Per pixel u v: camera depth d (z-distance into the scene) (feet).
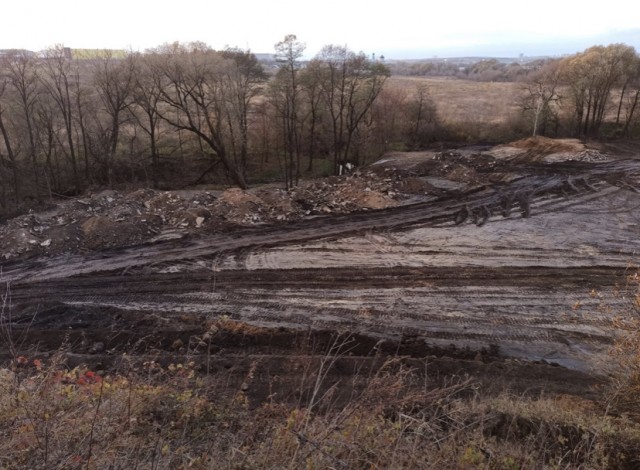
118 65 95.35
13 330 38.68
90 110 96.99
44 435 12.80
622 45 133.28
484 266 52.80
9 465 11.77
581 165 99.45
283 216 68.54
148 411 17.42
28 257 55.36
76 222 61.62
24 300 45.42
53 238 57.93
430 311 43.47
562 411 22.13
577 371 33.19
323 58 102.99
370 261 54.24
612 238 60.80
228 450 14.48
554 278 49.93
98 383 18.71
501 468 15.78
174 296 46.42
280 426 15.55
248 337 37.45
